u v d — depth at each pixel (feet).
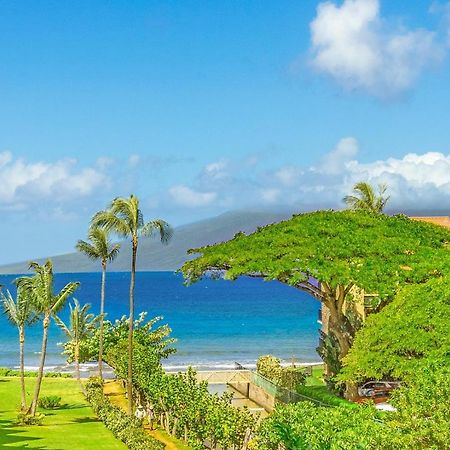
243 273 142.72
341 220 161.48
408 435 63.16
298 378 179.63
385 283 136.36
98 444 132.16
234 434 115.44
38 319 170.19
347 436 75.77
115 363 199.21
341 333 152.56
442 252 149.69
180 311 583.99
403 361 116.16
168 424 147.23
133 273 157.58
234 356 353.10
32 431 142.72
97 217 159.94
